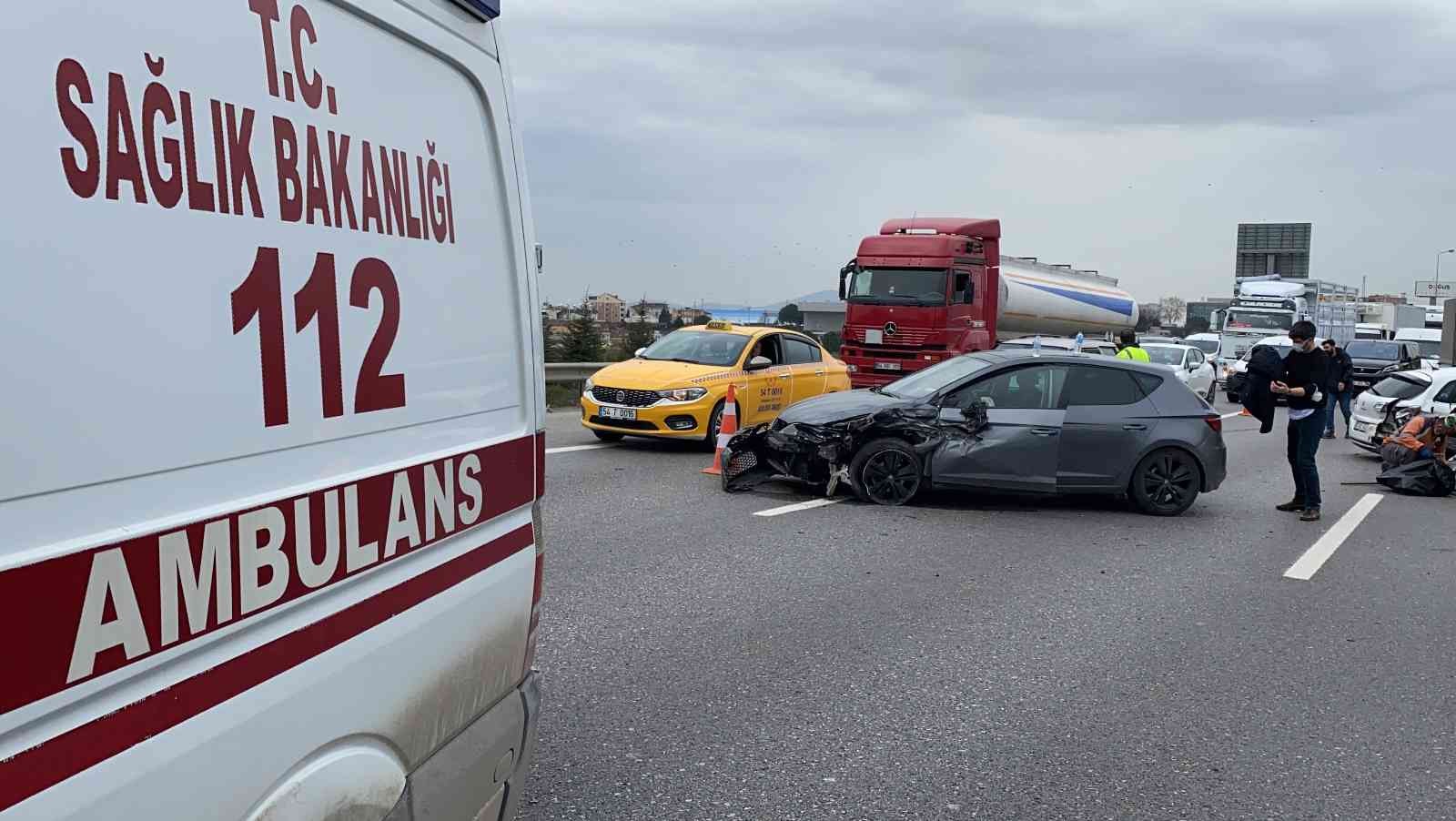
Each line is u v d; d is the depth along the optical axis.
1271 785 4.57
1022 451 10.61
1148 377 10.92
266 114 2.01
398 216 2.44
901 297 22.22
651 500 10.53
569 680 5.50
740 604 7.00
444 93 2.66
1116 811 4.28
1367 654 6.45
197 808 1.86
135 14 1.72
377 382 2.34
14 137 1.52
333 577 2.18
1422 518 11.58
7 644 1.52
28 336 1.54
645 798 4.21
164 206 1.77
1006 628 6.72
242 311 1.94
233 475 1.92
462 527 2.69
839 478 10.80
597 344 27.23
